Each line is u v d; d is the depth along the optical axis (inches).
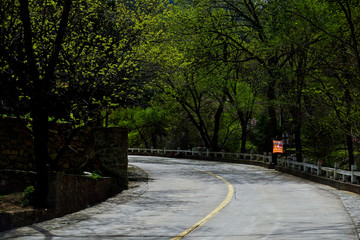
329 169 861.2
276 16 1083.3
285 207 541.6
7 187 556.7
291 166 1185.4
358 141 1109.7
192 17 1403.8
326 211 502.0
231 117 1967.3
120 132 787.4
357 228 386.3
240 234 368.2
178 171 1198.9
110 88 671.8
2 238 363.3
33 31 613.3
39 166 488.7
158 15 921.5
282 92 1232.2
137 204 593.0
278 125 1562.5
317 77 1105.4
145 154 2281.0
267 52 1224.2
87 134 762.8
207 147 1955.0
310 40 1083.9
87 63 636.7
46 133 498.0
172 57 1011.3
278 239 342.3
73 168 719.7
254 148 1943.9
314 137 1338.6
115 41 748.0
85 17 689.6
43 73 572.1
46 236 371.9
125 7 842.2
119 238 361.4
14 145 608.4
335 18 936.9
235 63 1437.0
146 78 830.5
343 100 989.8
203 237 358.6
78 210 557.9
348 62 958.4
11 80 561.0
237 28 1441.9
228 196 671.1
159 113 2097.7
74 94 609.6
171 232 386.6
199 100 1892.2
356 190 708.0
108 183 717.9
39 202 486.9
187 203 597.9
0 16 550.9
